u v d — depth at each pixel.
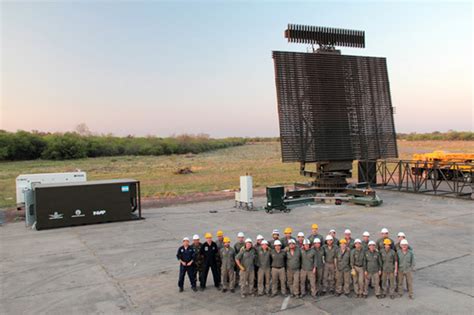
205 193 29.58
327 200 23.16
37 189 17.94
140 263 12.46
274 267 9.45
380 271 9.22
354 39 24.59
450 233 15.47
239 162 64.88
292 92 21.92
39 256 13.52
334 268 9.55
